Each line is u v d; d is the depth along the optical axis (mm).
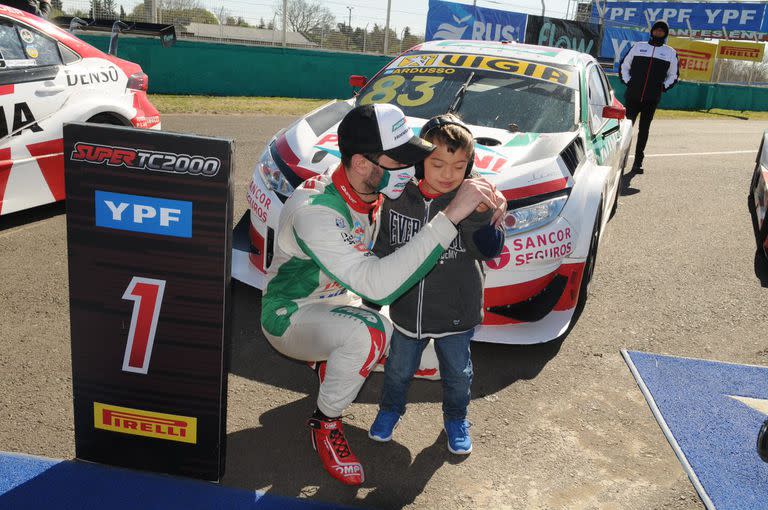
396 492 2490
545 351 3631
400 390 2725
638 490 2576
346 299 2619
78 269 2275
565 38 17703
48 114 4840
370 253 2270
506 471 2648
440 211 2246
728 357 3705
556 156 3852
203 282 2230
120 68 5480
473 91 4539
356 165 2172
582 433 2922
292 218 2291
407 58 5047
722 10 25719
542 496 2516
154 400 2385
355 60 15133
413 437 2838
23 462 2492
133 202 2182
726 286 4738
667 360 3607
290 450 2695
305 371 3291
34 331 3449
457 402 2701
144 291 2268
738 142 12297
